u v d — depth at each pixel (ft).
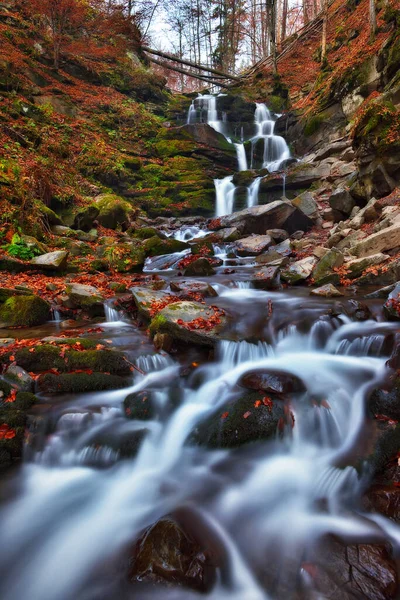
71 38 69.87
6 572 8.45
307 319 18.24
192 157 64.34
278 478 10.52
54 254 27.50
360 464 10.28
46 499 10.34
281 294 23.58
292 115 69.15
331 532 8.60
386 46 47.88
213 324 17.58
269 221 40.22
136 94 77.92
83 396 13.62
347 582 7.29
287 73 87.81
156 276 28.50
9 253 26.94
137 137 64.54
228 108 79.77
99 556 8.61
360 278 24.22
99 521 9.57
